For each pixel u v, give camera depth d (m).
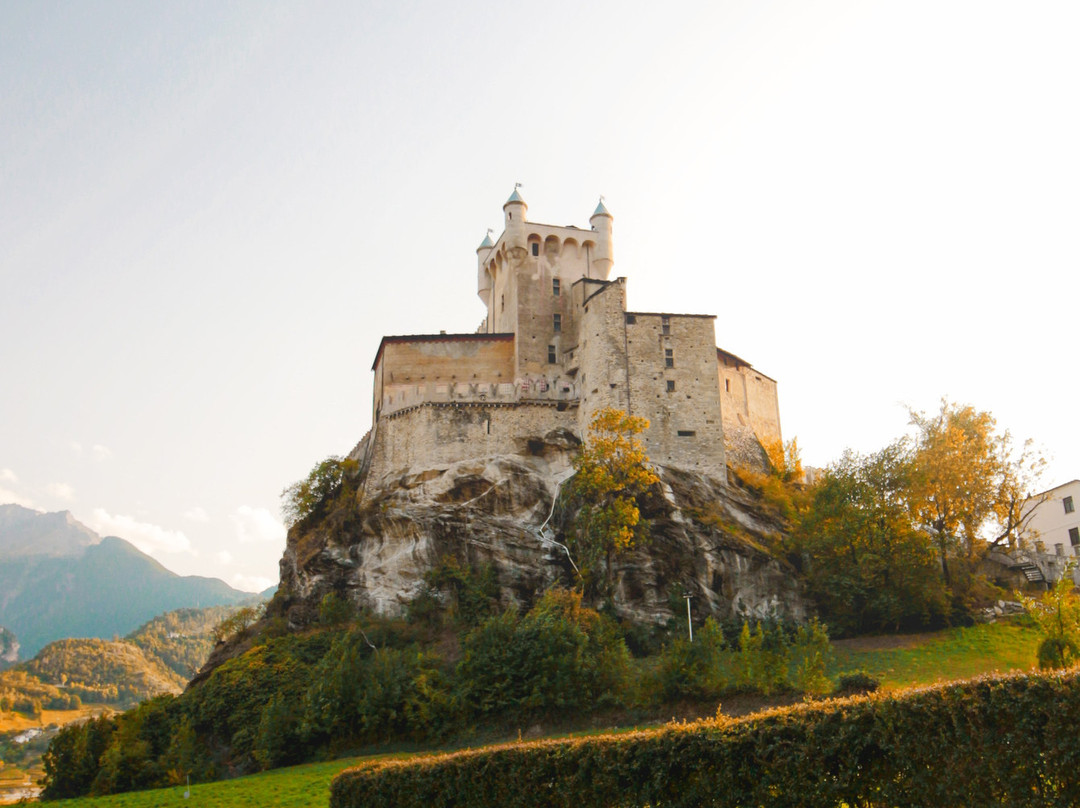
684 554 71.38
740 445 86.94
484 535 77.44
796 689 51.84
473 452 83.06
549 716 56.41
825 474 77.12
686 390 81.38
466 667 60.62
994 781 24.08
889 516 70.94
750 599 70.06
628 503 72.31
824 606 70.31
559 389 87.25
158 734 64.19
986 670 57.97
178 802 48.16
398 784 34.69
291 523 91.38
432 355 89.50
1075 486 89.62
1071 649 51.31
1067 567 59.22
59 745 62.69
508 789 32.00
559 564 75.19
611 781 29.75
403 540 79.06
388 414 86.38
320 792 46.84
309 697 60.59
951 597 69.31
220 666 71.44
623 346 82.06
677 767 28.86
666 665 55.22
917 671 58.81
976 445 75.31
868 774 25.97
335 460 93.19
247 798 47.16
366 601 77.94
